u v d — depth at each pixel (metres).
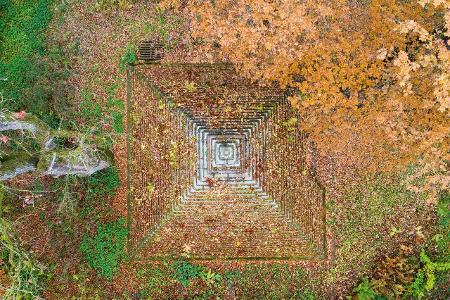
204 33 12.03
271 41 11.54
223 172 12.68
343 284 12.51
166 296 12.55
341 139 12.22
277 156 12.55
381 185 12.44
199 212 12.66
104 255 12.41
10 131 11.09
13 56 12.29
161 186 12.60
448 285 12.46
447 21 9.51
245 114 12.56
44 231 12.38
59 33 12.32
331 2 11.44
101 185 12.34
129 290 12.54
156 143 12.55
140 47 12.38
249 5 11.45
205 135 12.62
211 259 12.60
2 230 9.59
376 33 11.38
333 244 12.52
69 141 12.03
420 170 12.16
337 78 11.70
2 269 11.98
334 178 12.45
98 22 12.34
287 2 11.25
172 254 12.62
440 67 9.76
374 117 11.76
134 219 12.55
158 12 12.27
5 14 12.32
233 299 12.48
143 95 12.45
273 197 12.63
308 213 12.53
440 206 12.28
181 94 12.50
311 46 11.59
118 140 12.41
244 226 12.65
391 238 12.50
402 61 9.91
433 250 12.48
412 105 11.26
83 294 12.39
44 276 12.33
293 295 12.51
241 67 12.16
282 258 12.59
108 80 12.39
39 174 10.41
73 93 12.30
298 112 12.38
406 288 12.20
